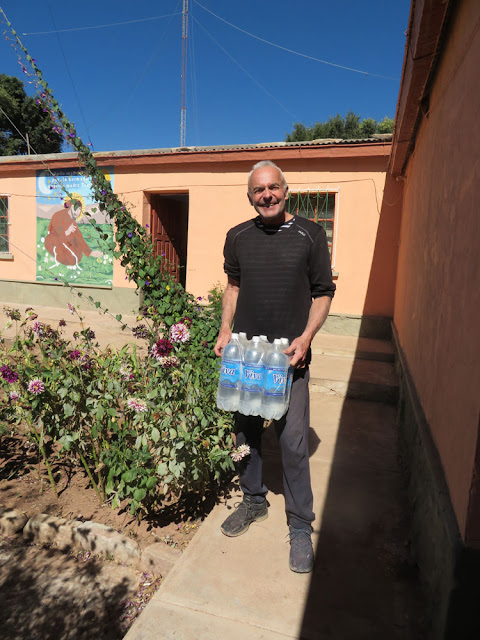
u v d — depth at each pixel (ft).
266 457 12.07
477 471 4.95
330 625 6.38
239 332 8.10
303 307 7.73
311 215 27.04
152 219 32.09
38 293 35.53
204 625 6.35
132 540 8.70
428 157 11.91
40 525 9.24
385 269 25.30
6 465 11.96
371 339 25.04
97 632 7.10
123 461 8.96
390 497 10.01
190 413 8.91
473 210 5.95
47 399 9.74
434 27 8.48
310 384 17.87
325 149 25.20
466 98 6.93
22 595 7.88
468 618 5.19
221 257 29.22
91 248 33.17
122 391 9.80
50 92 10.76
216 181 28.89
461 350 6.13
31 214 34.99
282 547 8.07
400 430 13.23
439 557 6.02
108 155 30.66
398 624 6.42
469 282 5.90
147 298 12.08
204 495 10.19
